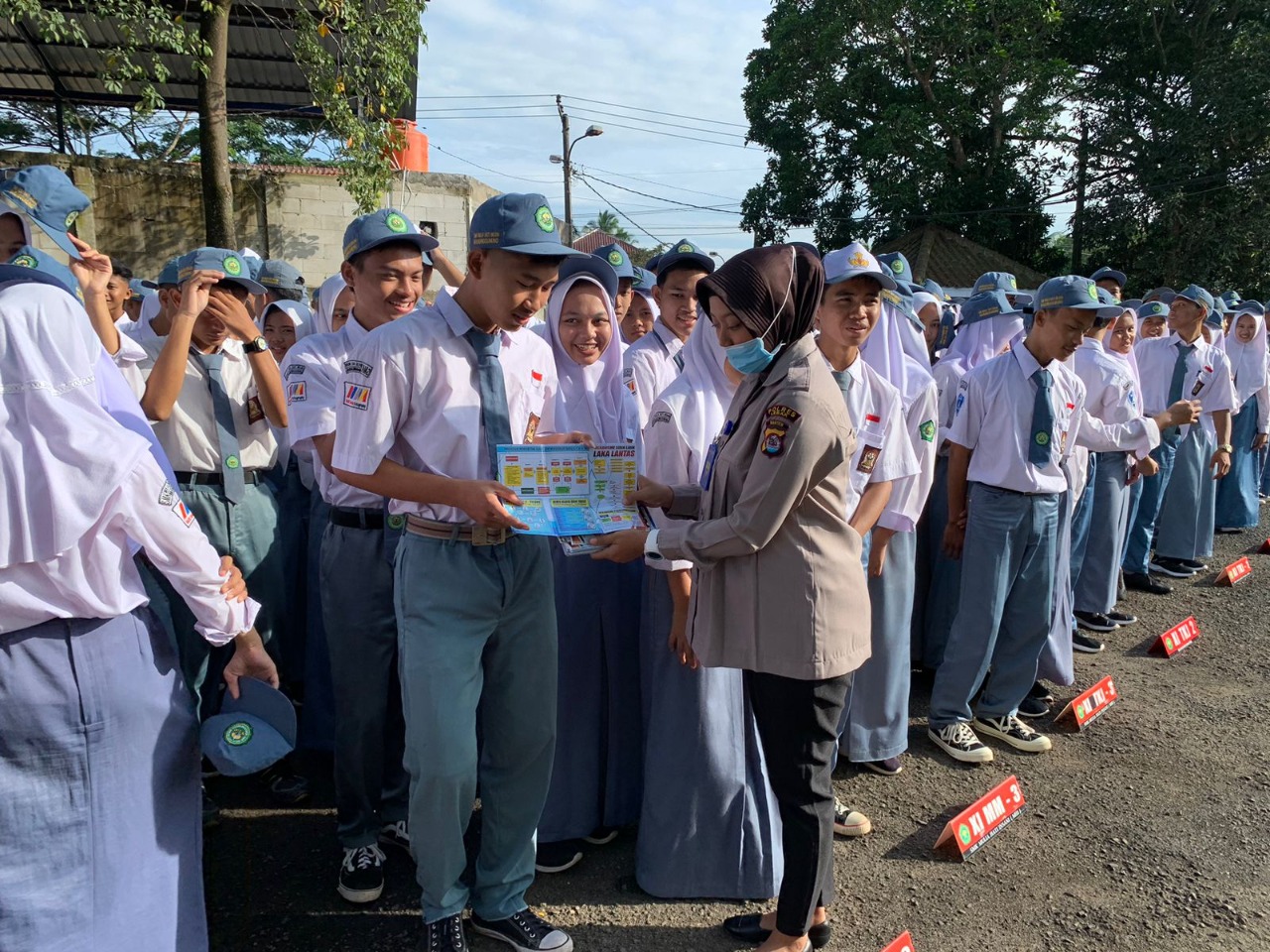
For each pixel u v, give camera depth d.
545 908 2.79
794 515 2.22
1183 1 21.23
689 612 2.51
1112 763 3.81
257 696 2.16
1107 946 2.65
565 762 3.00
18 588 1.66
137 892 1.86
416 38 10.45
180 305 3.02
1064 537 4.14
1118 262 22.59
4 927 1.68
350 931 2.65
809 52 21.64
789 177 22.67
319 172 13.01
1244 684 4.65
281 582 3.56
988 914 2.79
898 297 3.46
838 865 3.04
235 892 2.84
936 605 4.69
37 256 1.88
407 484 2.18
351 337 2.95
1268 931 2.73
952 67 20.75
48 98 12.54
